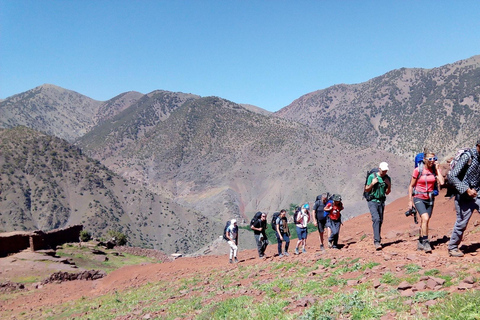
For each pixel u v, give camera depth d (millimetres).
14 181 176375
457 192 7277
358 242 12492
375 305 5930
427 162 8195
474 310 4730
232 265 14883
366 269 7734
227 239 16109
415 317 5133
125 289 17203
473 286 5477
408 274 6895
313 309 6387
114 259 38562
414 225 11453
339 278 7980
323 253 11047
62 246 38844
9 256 30953
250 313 7406
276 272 10711
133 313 10992
